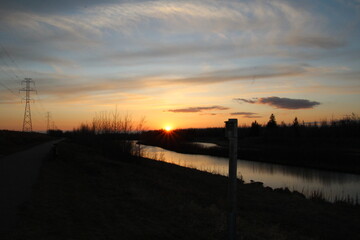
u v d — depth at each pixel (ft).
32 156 82.89
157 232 22.85
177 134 356.38
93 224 23.99
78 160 71.87
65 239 20.18
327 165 136.26
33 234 20.89
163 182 53.78
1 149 95.35
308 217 41.68
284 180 102.17
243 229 27.27
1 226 22.40
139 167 69.97
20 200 30.78
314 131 271.90
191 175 73.61
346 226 38.81
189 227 24.81
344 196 74.95
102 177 50.11
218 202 42.83
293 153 184.85
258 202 48.62
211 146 263.49
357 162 142.20
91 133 119.96
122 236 21.47
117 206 30.50
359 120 260.21
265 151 203.82
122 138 84.12
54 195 33.96
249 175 111.86
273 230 30.04
